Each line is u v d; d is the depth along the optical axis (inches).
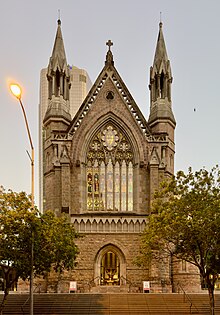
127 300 2118.6
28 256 1674.5
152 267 2493.8
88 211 2659.9
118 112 2741.1
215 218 1669.5
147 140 2709.2
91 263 2554.1
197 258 1863.9
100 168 2716.5
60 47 2886.3
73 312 2026.3
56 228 1847.9
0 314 1731.1
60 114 2770.7
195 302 2105.1
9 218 1606.8
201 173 1771.7
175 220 1678.2
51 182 2689.5
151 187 2618.1
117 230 2588.6
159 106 2824.8
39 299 2151.8
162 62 2871.6
